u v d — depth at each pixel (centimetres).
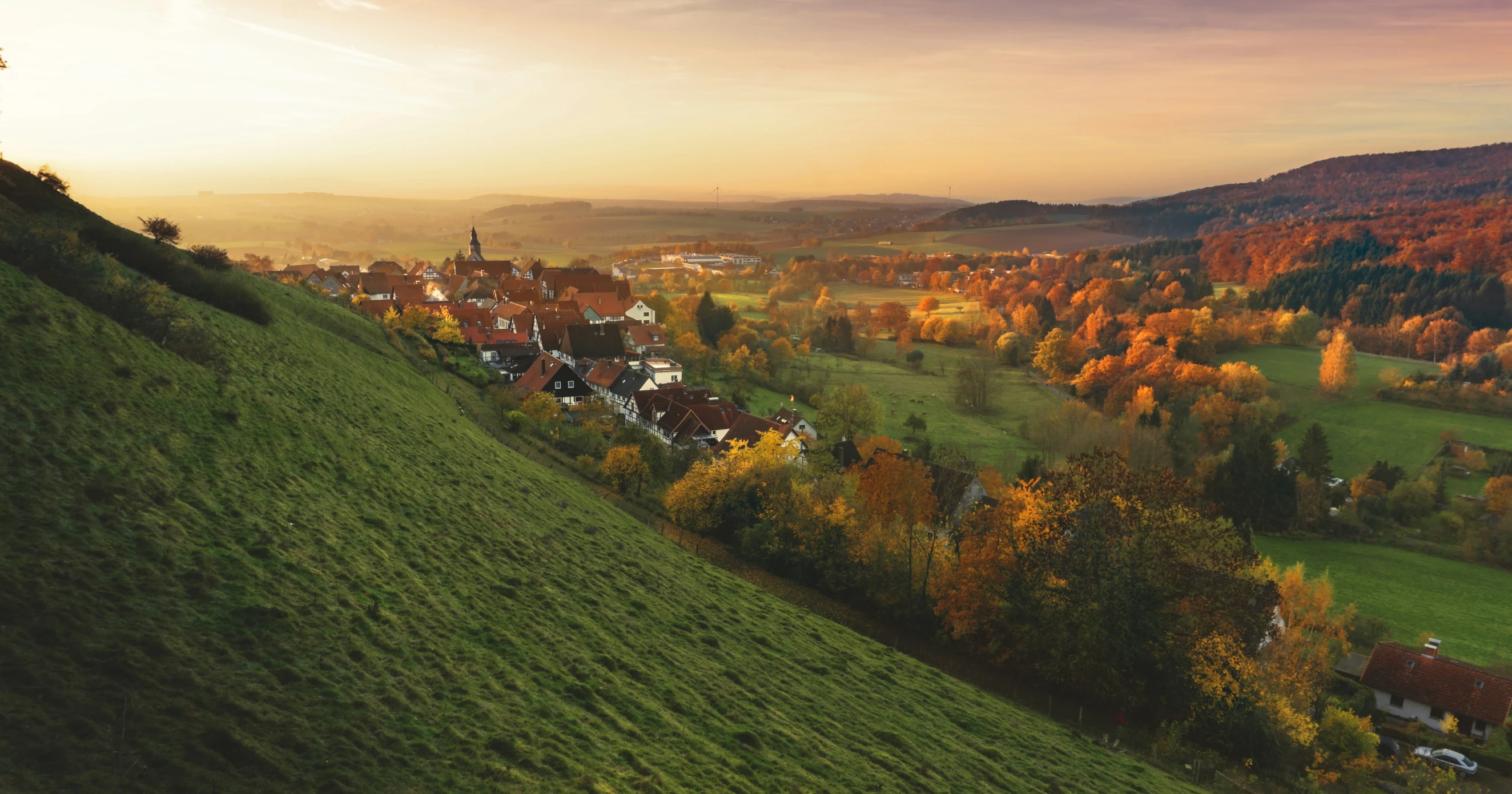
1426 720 6134
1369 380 16525
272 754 1795
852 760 2998
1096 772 3794
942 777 3144
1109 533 5006
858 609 6053
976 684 5097
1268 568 6191
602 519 5253
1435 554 10194
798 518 6494
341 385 5328
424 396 7000
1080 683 5009
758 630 4159
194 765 1666
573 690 2666
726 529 7156
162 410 3225
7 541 2058
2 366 2828
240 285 6075
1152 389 15675
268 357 5006
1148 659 4881
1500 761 5459
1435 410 14688
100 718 1677
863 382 18750
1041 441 13725
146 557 2269
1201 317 18988
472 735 2192
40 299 3441
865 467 7781
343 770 1839
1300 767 4706
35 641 1795
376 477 3853
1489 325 19088
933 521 6166
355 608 2538
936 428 15100
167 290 4769
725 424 11475
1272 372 17525
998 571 5372
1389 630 8038
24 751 1517
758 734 2920
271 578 2470
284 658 2144
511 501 4588
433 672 2416
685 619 3872
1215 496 11356
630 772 2306
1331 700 6091
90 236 5497
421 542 3347
